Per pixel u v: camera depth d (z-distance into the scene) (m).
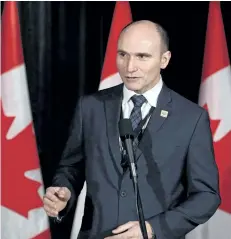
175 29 8.66
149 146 4.83
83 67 8.66
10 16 7.87
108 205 4.82
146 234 4.13
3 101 7.89
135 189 4.20
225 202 7.79
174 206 4.82
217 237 7.85
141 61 4.64
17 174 7.88
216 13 8.01
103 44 8.66
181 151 4.86
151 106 5.00
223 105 7.90
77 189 5.18
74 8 8.60
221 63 7.96
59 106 8.66
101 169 4.89
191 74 8.68
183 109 5.00
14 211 7.91
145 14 8.70
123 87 5.16
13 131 7.88
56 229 8.60
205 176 4.83
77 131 5.16
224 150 7.81
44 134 8.62
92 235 4.84
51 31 8.59
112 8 8.65
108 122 4.98
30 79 8.55
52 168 8.66
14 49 7.88
